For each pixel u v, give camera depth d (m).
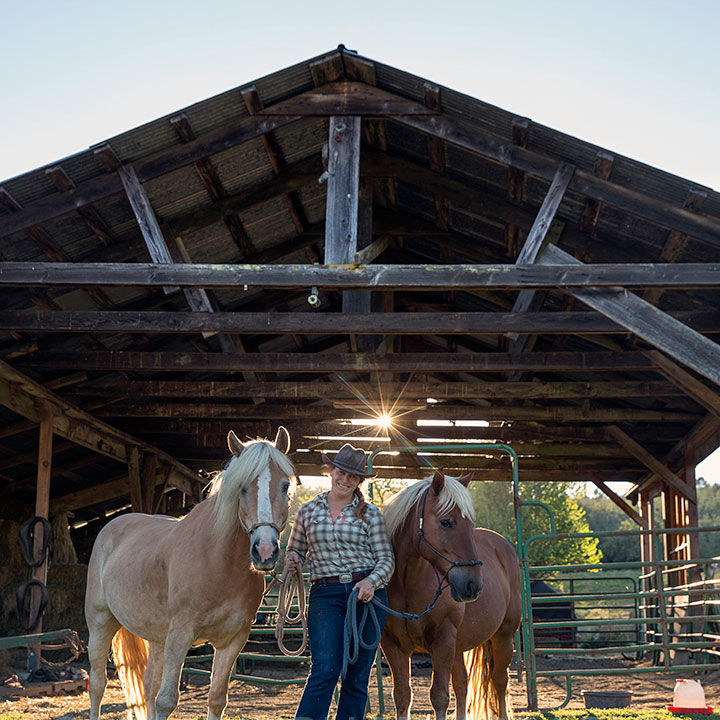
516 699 9.27
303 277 7.26
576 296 7.20
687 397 11.84
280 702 8.95
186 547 4.39
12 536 12.52
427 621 4.71
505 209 8.88
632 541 40.03
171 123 7.61
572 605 15.74
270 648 14.52
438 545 4.45
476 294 11.03
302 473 15.77
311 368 10.18
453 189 9.00
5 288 9.20
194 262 10.41
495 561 5.84
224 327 8.18
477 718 6.02
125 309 10.20
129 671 5.52
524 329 8.06
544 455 14.75
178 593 4.33
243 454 4.15
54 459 13.65
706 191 7.14
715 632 12.12
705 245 8.13
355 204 7.50
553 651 7.49
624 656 15.61
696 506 13.22
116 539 5.41
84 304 9.91
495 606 5.46
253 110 7.84
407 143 8.79
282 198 9.60
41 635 5.59
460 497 4.50
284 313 8.25
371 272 7.24
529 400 13.77
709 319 8.91
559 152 7.49
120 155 7.77
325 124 8.55
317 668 3.75
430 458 15.45
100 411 12.65
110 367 10.15
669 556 14.87
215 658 4.57
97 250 9.06
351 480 4.02
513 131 7.47
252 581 4.41
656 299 9.10
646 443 14.74
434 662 4.70
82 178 7.85
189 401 13.71
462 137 7.69
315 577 4.00
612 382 11.04
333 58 7.64
